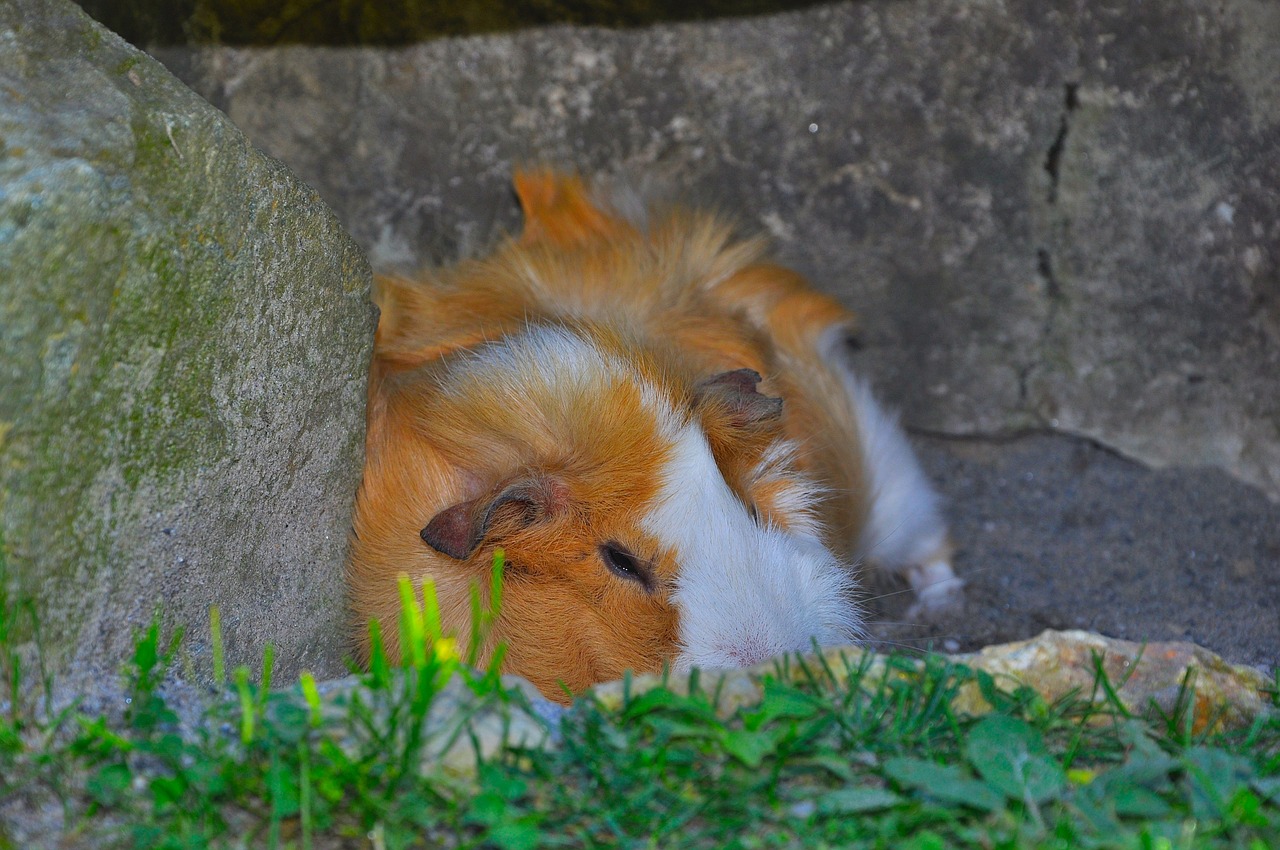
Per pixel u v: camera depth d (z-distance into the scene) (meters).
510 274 5.27
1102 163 5.58
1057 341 6.00
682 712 2.66
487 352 4.41
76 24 2.75
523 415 4.13
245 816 2.40
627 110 5.87
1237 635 4.88
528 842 2.24
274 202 3.01
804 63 5.71
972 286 6.02
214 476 2.99
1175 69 5.32
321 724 2.56
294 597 3.56
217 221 2.82
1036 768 2.48
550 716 2.74
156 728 2.65
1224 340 5.66
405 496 4.14
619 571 4.05
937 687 2.76
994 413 6.25
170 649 2.87
